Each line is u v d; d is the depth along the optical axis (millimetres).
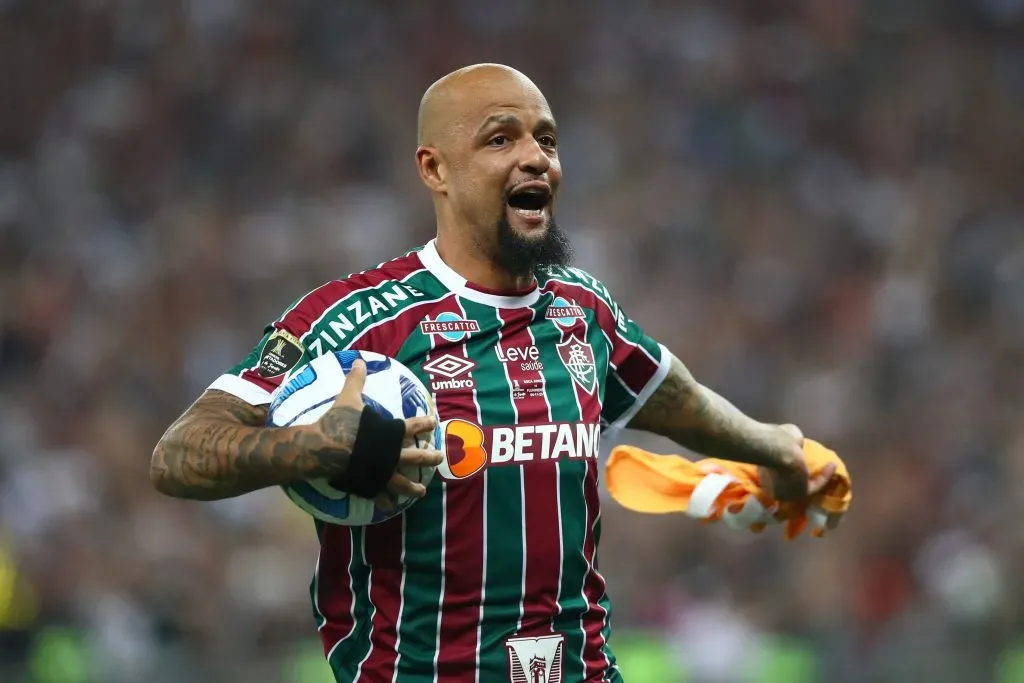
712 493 12367
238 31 62188
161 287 49969
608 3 65438
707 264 52906
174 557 35562
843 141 61500
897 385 47406
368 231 53094
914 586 39156
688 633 32188
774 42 65062
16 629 31266
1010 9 66250
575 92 62656
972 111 63188
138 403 44438
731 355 48781
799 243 54750
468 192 10766
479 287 10844
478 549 10320
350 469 9375
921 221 56094
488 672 10328
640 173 58250
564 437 10648
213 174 57250
